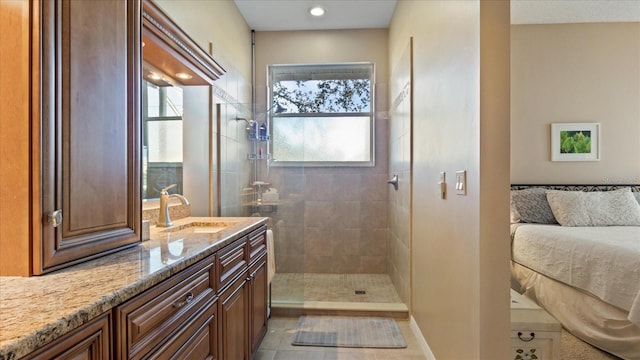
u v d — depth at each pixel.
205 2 2.35
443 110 1.73
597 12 3.08
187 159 2.27
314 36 3.69
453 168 1.58
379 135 3.65
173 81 2.12
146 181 1.89
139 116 1.19
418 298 2.30
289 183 3.30
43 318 0.57
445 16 1.69
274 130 3.47
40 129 0.79
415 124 2.41
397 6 3.09
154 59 1.77
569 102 3.31
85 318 0.61
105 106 1.00
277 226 3.28
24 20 0.78
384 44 3.66
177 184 2.16
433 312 1.93
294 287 3.10
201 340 1.13
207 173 2.49
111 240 1.04
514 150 3.36
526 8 3.00
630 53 3.26
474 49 1.32
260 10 3.23
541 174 3.35
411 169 2.51
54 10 0.82
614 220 2.77
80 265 0.91
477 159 1.29
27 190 0.79
